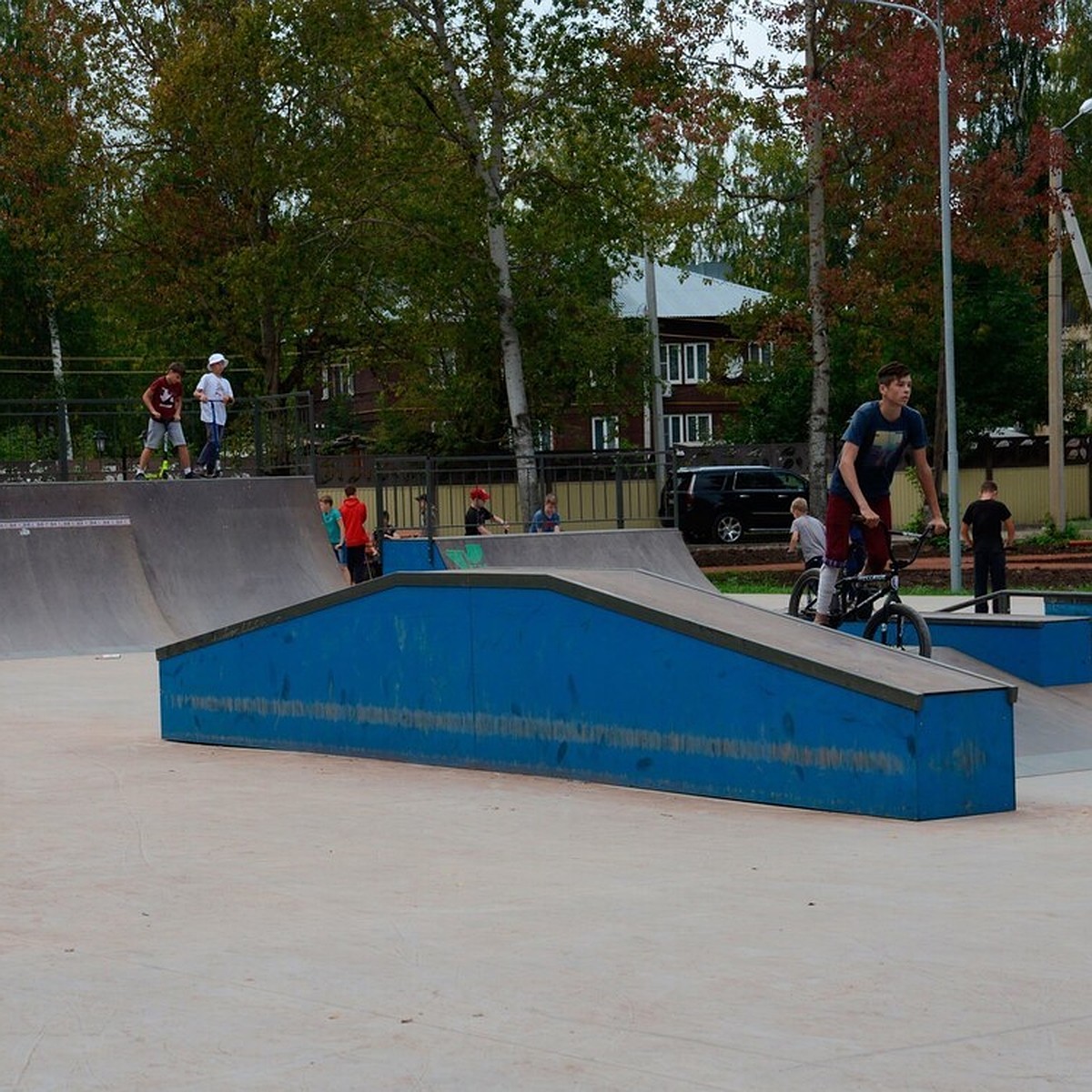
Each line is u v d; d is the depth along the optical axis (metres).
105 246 41.53
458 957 5.14
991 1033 4.29
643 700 8.79
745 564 38.88
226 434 28.25
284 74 36.69
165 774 9.66
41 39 41.97
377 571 26.70
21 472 26.44
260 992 4.77
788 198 35.75
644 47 34.78
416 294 42.41
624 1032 4.32
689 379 68.25
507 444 48.34
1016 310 48.56
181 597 21.86
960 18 33.25
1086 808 8.05
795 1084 3.89
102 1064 4.12
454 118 38.38
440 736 9.84
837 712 7.91
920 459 10.84
